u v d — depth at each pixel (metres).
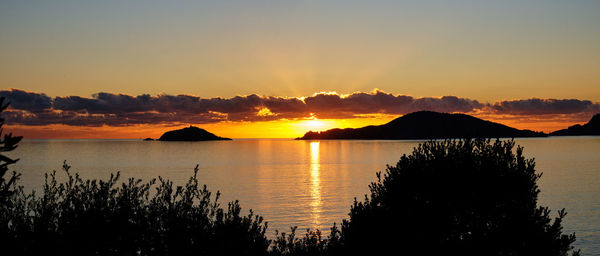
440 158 16.45
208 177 198.62
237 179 188.50
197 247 10.62
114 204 10.23
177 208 10.83
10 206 9.48
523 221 14.97
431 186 15.93
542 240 14.68
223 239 11.04
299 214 96.38
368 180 178.88
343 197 126.56
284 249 15.67
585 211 92.88
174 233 10.44
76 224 9.64
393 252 15.54
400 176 16.73
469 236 15.31
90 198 10.25
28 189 132.25
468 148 16.50
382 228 15.92
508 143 16.50
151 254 10.28
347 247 15.97
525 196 15.57
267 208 106.31
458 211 15.70
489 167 15.77
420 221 15.71
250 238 11.64
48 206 9.98
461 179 15.68
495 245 14.84
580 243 60.16
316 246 16.06
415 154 17.09
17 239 9.22
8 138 5.87
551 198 116.75
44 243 9.31
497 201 15.47
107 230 9.79
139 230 10.20
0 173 5.88
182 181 175.75
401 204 16.23
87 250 9.66
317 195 131.88
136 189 10.80
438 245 15.26
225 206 105.12
